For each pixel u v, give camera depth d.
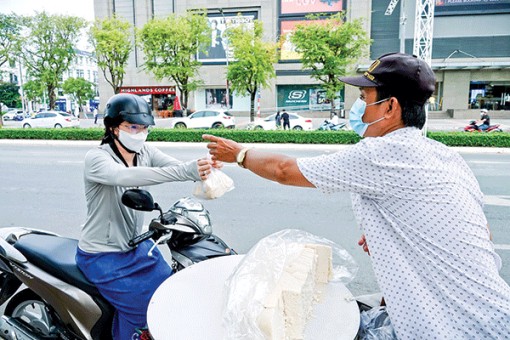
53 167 10.15
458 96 29.67
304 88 31.06
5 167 10.15
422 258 1.33
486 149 13.72
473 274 1.30
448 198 1.32
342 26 21.19
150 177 1.80
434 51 29.58
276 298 1.36
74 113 41.34
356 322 1.54
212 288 1.69
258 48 21.27
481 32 28.86
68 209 6.14
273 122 20.38
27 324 2.40
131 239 2.09
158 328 1.42
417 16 14.99
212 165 1.84
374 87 1.44
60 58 25.11
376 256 1.41
